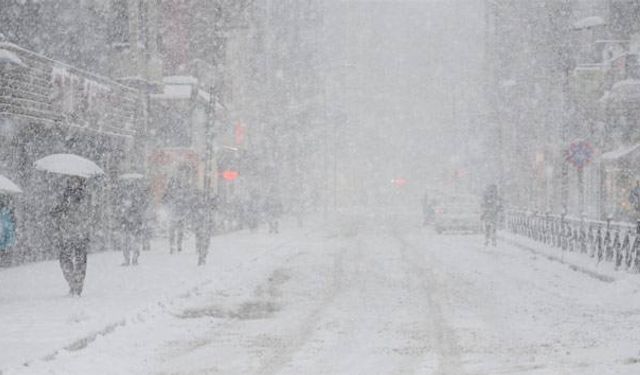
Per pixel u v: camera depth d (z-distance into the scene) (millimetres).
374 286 30094
